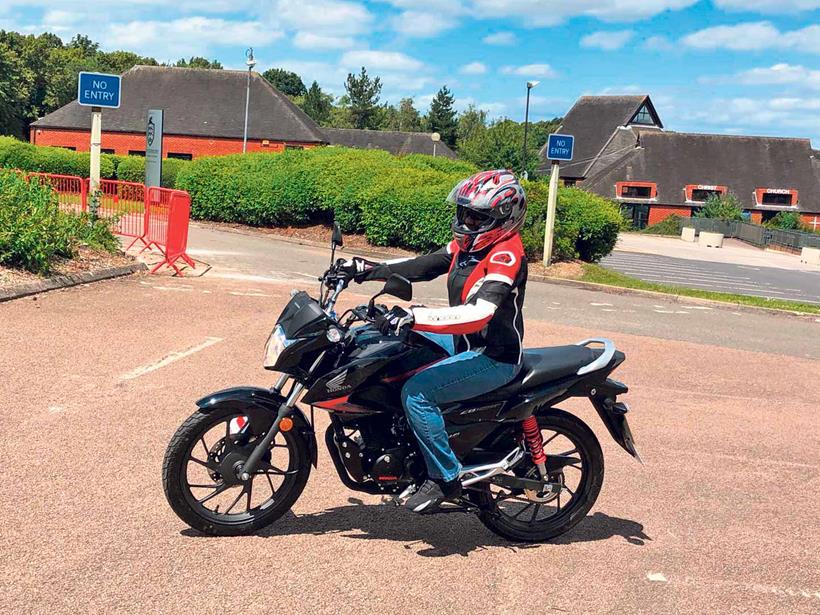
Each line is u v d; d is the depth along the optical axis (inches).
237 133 2338.8
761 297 781.9
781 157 2792.8
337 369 150.1
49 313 349.7
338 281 160.1
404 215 807.7
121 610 131.4
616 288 679.7
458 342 161.9
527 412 161.5
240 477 157.6
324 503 183.8
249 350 316.8
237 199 943.7
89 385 253.9
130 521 164.2
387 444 157.2
